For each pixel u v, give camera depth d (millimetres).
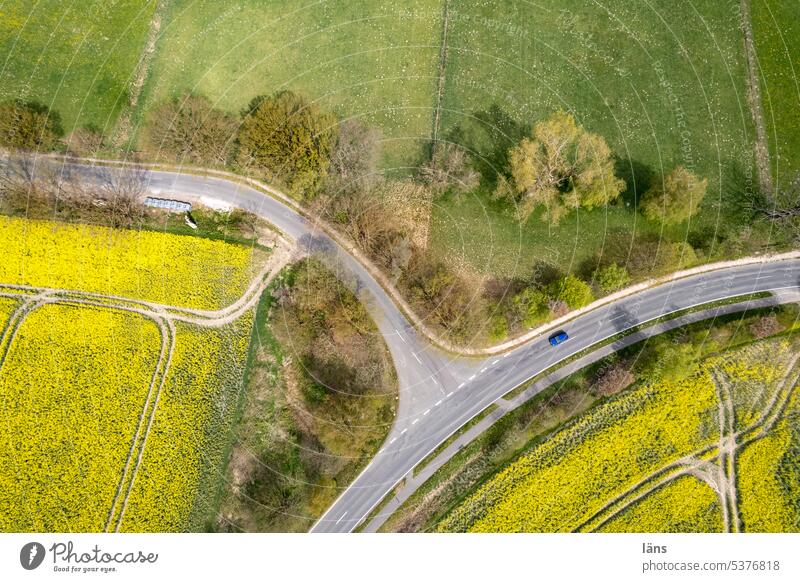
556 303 51312
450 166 54344
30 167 53594
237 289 53219
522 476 49969
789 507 48625
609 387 51219
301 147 52031
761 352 52469
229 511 49312
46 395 49656
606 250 53812
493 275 53844
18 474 48062
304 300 53406
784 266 53750
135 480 48719
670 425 50656
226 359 52125
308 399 52250
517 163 51188
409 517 49938
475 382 52344
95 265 52219
